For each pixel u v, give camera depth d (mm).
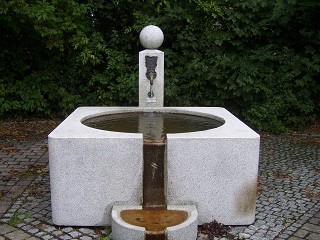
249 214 3244
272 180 4480
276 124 6965
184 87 7336
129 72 7539
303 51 7406
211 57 7324
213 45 7398
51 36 7164
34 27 6914
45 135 6582
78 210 3135
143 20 7297
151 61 4793
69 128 3342
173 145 3070
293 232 3135
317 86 7289
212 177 3145
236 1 7145
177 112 4594
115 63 7363
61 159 3055
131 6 7645
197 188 3152
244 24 7273
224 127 3482
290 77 7047
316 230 3176
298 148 6055
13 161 5055
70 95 7562
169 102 7289
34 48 7551
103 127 3865
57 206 3125
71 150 3043
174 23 7344
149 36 4785
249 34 7219
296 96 7242
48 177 4426
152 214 2986
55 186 3100
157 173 3148
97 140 3039
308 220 3373
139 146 3066
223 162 3131
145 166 3133
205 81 7266
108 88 7559
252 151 3145
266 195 3984
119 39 7574
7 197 3793
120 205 3139
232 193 3184
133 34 7625
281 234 3096
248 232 3119
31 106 7438
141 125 4008
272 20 7207
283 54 7246
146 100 4879
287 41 7375
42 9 6320
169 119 4344
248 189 3199
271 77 7133
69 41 7293
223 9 7203
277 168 4973
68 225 3160
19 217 3324
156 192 3174
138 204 3145
